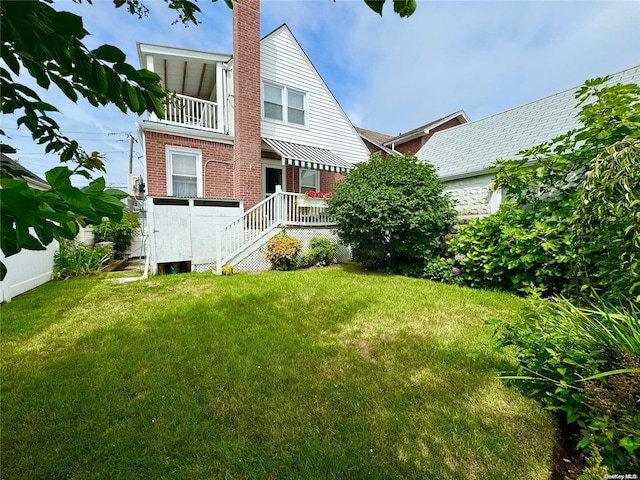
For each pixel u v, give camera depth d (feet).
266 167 41.19
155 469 6.67
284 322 15.60
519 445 7.29
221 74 36.17
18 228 2.48
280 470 6.68
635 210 9.37
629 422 5.81
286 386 9.78
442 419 8.19
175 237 28.89
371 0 3.80
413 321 15.72
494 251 22.20
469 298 20.08
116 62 3.99
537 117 30.35
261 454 7.08
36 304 18.76
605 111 15.92
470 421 8.10
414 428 7.88
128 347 12.57
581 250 12.00
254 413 8.46
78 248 30.66
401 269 29.76
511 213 22.17
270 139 39.45
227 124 36.52
